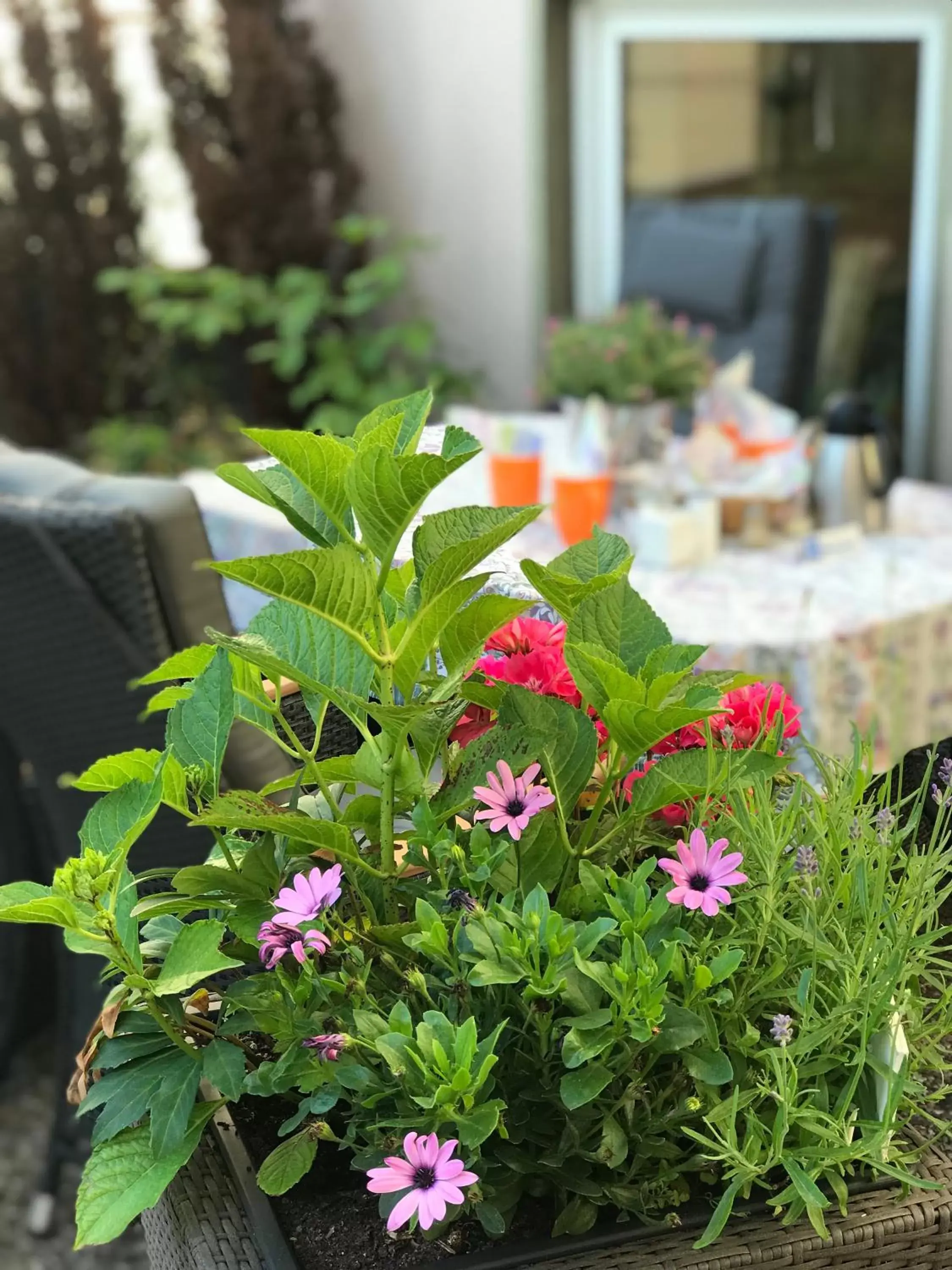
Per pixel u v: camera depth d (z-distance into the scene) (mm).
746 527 2215
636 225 3562
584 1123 635
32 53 4266
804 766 1672
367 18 4418
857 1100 669
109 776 689
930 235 3455
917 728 1889
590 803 747
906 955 672
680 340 2467
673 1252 604
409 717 623
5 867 2016
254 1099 731
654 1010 583
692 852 636
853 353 3697
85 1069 693
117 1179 630
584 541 765
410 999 670
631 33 3953
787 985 681
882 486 2262
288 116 4320
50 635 1406
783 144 3754
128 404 4617
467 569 605
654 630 702
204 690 674
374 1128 625
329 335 4344
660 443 2404
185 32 4289
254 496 656
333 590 604
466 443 651
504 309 4312
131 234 4465
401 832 743
